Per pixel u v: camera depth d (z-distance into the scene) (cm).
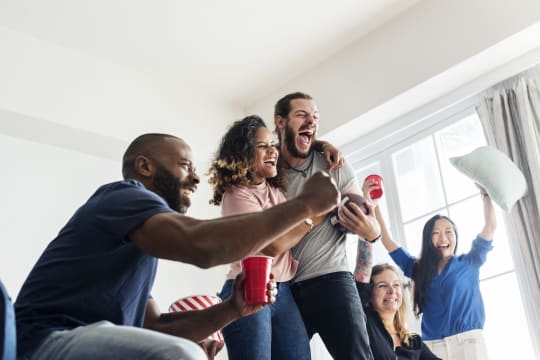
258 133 218
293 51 387
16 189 334
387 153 370
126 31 360
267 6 351
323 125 384
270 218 122
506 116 310
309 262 216
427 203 342
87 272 123
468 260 298
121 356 100
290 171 238
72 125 347
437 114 350
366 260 303
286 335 199
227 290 203
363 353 203
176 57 385
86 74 366
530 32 308
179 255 118
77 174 360
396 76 353
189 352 99
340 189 233
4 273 314
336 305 207
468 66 329
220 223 119
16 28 346
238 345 190
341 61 384
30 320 117
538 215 286
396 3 354
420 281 308
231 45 379
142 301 132
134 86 385
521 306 288
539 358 272
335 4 353
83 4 338
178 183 156
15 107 331
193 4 345
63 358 106
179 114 400
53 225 339
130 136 369
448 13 337
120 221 123
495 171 285
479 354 279
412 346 297
